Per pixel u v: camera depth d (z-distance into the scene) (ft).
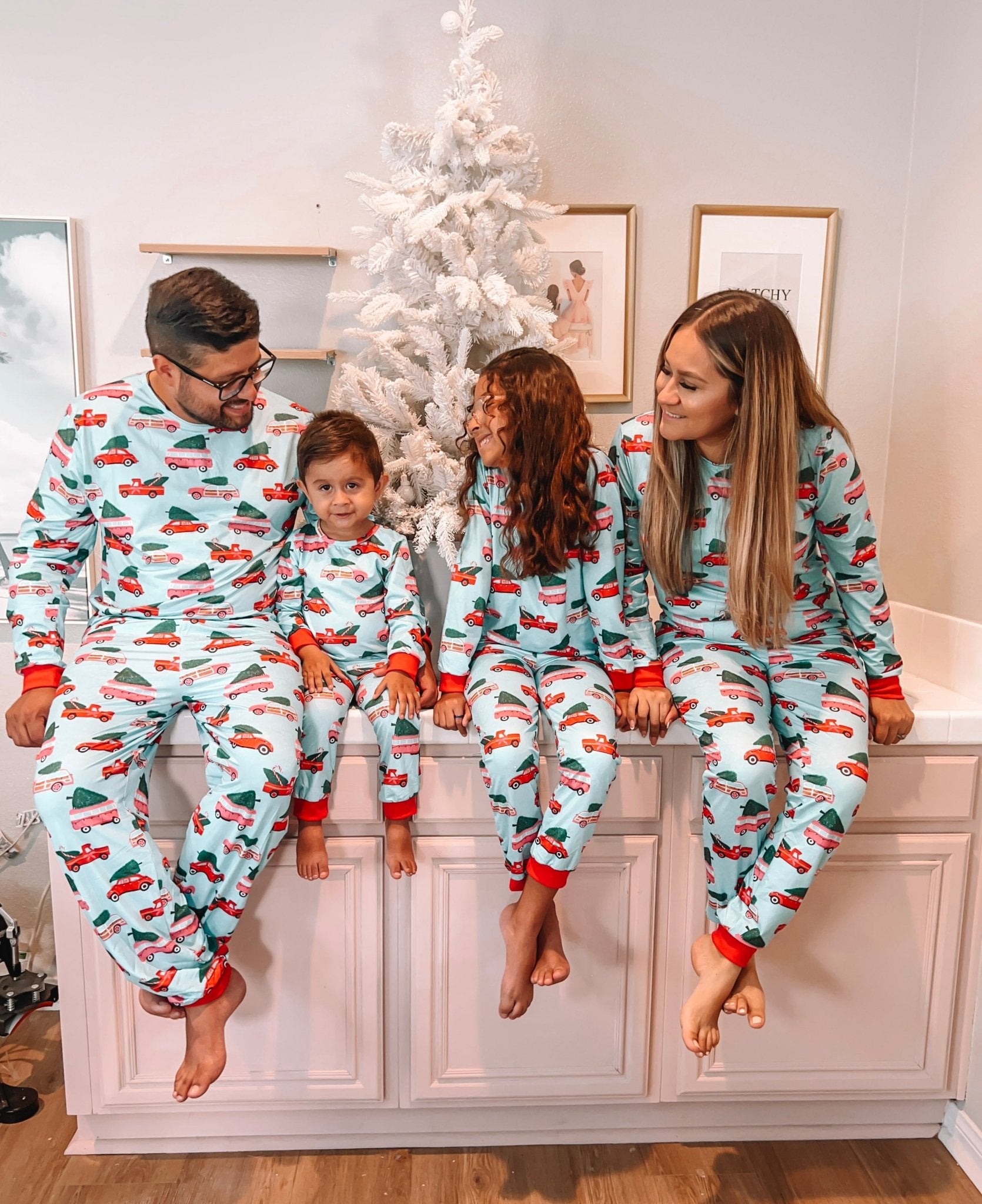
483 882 4.73
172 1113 4.90
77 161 5.72
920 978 4.91
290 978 4.76
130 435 4.52
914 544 5.83
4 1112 5.13
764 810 4.30
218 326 4.09
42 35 5.60
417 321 5.43
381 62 5.74
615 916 4.79
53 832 4.01
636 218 5.92
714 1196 4.64
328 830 4.72
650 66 5.83
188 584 4.65
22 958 6.24
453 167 5.38
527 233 5.54
